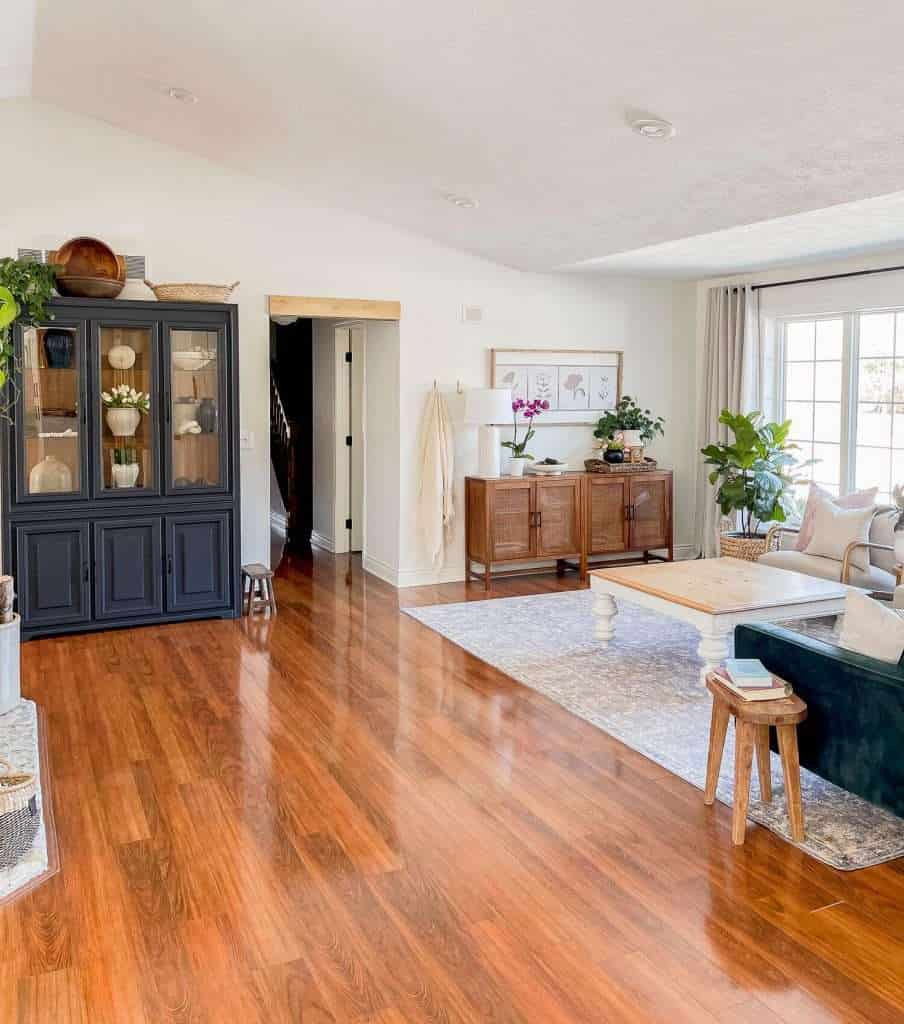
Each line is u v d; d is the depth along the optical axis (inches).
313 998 85.4
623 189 190.7
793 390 283.6
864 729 111.1
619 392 297.4
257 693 173.3
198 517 223.0
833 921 98.4
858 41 118.3
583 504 279.1
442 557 273.3
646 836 117.6
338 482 322.3
